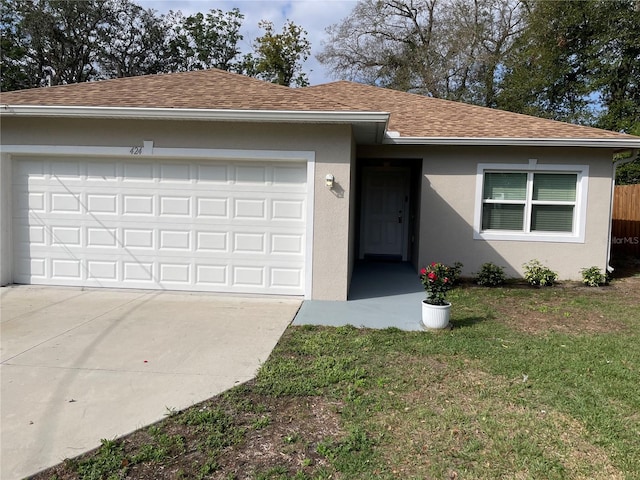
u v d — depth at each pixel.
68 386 3.85
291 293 7.28
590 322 6.26
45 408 3.45
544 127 9.74
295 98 7.22
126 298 6.99
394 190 11.76
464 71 25.27
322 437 3.11
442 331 5.61
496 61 24.34
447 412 3.46
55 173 7.43
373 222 11.83
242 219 7.26
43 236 7.54
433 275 5.71
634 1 20.28
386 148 9.70
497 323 6.10
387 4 26.00
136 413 3.39
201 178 7.26
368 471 2.73
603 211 9.30
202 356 4.59
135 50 28.28
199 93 7.43
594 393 3.84
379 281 8.89
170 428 3.19
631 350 4.98
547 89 22.47
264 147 6.94
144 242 7.41
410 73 25.48
